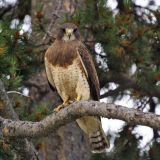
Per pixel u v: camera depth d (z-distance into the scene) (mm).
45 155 17062
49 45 15781
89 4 15969
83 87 13820
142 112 9484
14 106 14148
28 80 17562
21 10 19656
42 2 18031
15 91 12750
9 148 11758
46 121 11047
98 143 13523
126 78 17844
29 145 11938
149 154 17484
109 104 10117
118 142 17438
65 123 10938
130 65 17188
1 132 11492
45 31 15758
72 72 13719
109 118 10086
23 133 11305
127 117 9641
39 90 18156
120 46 16172
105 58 16703
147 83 17047
